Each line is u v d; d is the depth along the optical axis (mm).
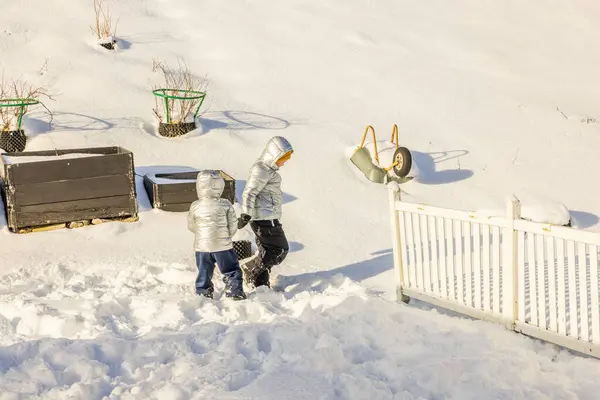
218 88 12383
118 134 10234
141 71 12367
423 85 13430
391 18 16375
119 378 4496
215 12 15406
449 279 5992
